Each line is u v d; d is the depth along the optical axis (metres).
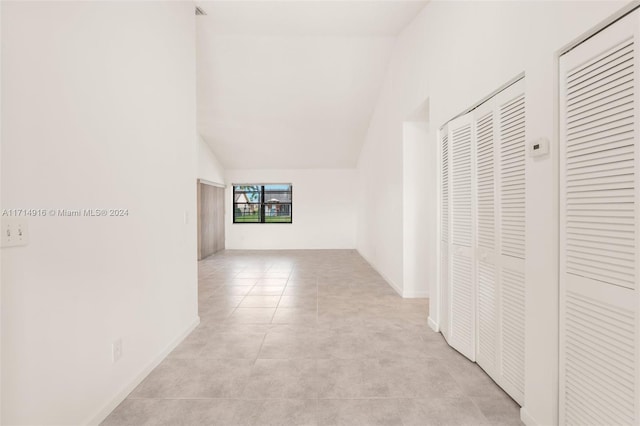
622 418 1.20
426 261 4.06
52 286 1.43
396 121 4.29
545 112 1.54
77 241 1.58
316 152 7.86
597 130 1.29
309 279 5.18
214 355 2.47
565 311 1.46
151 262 2.28
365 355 2.46
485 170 2.15
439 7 2.83
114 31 1.88
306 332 2.93
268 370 2.24
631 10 1.14
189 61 2.99
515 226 1.85
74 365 1.55
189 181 2.98
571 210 1.42
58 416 1.46
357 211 8.47
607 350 1.26
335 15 3.57
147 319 2.22
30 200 1.33
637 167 1.15
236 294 4.28
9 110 1.25
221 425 1.67
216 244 8.20
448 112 2.65
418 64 3.40
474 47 2.22
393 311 3.53
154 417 1.73
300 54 4.45
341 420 1.71
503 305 1.97
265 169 8.87
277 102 5.65
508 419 1.72
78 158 1.59
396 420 1.71
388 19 3.65
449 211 2.60
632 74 1.15
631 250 1.17
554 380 1.51
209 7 3.40
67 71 1.52
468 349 2.38
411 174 4.00
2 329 1.22
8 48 1.25
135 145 2.09
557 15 1.45
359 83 5.12
